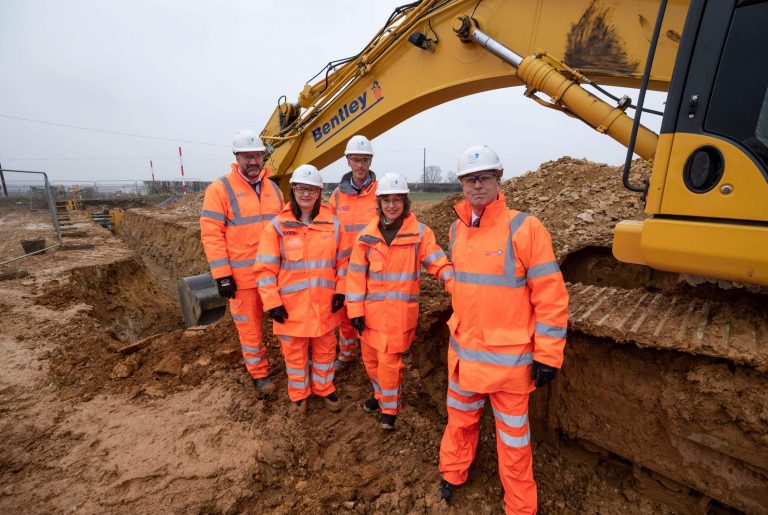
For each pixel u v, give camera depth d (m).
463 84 3.79
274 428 3.52
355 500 2.95
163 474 2.98
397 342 3.28
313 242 3.48
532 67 3.11
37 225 14.48
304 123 5.31
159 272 13.98
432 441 3.49
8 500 2.74
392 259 3.20
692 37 2.14
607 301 3.16
